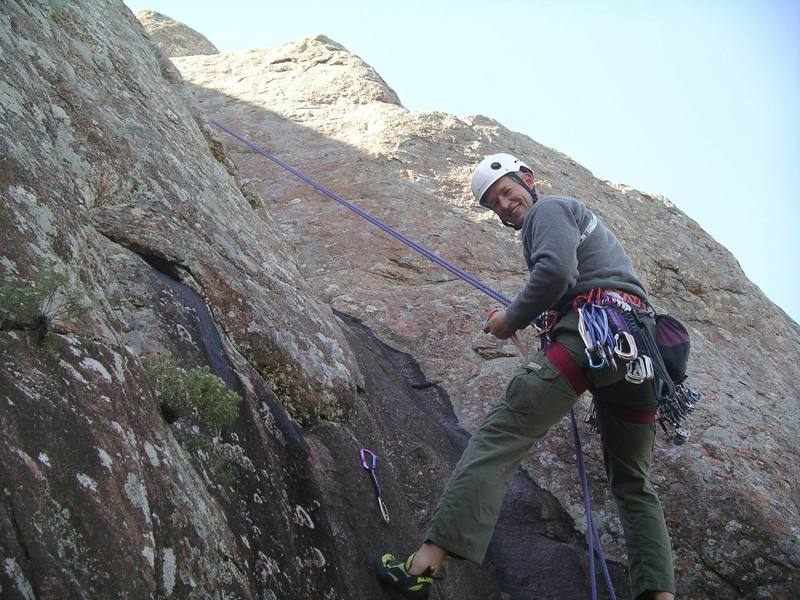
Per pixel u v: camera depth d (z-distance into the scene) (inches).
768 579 149.5
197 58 400.8
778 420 189.5
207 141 198.5
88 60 152.9
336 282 222.8
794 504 162.7
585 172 308.7
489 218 253.1
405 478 145.1
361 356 170.4
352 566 111.2
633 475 122.1
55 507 66.2
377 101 329.4
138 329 105.6
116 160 134.3
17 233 86.0
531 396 112.7
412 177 268.7
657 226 289.7
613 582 155.6
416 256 233.6
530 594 148.8
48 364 76.0
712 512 155.6
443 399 192.9
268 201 261.0
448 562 134.3
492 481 110.3
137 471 77.3
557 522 166.1
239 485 100.3
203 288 126.7
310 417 130.0
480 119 311.7
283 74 364.8
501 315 117.8
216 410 100.0
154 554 73.7
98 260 105.9
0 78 110.1
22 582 59.1
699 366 205.8
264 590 91.7
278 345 130.2
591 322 111.5
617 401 117.0
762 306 270.7
